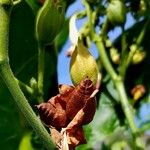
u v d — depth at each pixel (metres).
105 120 0.26
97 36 0.25
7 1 0.15
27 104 0.15
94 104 0.16
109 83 0.26
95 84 0.18
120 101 0.25
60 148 0.16
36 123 0.15
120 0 0.25
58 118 0.16
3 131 0.27
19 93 0.15
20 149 0.27
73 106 0.16
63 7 0.19
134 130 0.24
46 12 0.19
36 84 0.19
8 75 0.15
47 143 0.15
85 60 0.18
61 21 0.19
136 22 0.27
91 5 0.25
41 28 0.19
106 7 0.25
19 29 0.25
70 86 0.16
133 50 0.26
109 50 0.26
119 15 0.25
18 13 0.25
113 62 0.26
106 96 0.26
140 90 0.26
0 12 0.16
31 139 0.27
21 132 0.27
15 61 0.25
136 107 0.26
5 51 0.15
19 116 0.27
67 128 0.16
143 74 0.26
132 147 0.26
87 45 0.25
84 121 0.16
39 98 0.19
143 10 0.26
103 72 0.26
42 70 0.19
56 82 0.25
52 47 0.25
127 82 0.27
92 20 0.25
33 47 0.25
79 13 0.25
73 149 0.16
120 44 0.26
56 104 0.16
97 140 0.26
